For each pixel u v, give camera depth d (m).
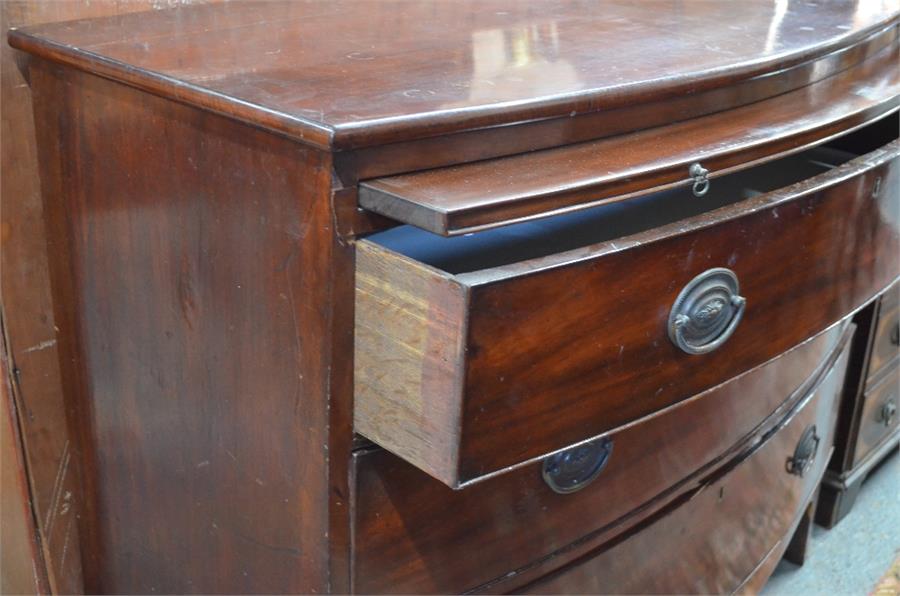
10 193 0.91
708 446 0.98
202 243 0.75
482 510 0.79
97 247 0.86
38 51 0.83
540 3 1.08
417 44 0.85
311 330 0.68
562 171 0.67
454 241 0.83
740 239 0.72
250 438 0.77
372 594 0.75
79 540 1.04
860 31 0.96
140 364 0.86
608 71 0.77
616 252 0.65
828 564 1.35
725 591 1.11
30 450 1.00
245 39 0.85
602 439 0.84
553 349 0.63
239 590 0.84
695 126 0.78
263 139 0.67
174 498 0.88
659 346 0.70
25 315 0.96
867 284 0.89
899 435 1.49
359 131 0.61
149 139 0.77
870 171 0.83
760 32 0.95
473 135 0.67
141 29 0.88
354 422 0.70
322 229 0.65
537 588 0.86
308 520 0.73
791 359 1.07
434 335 0.61
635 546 0.94
